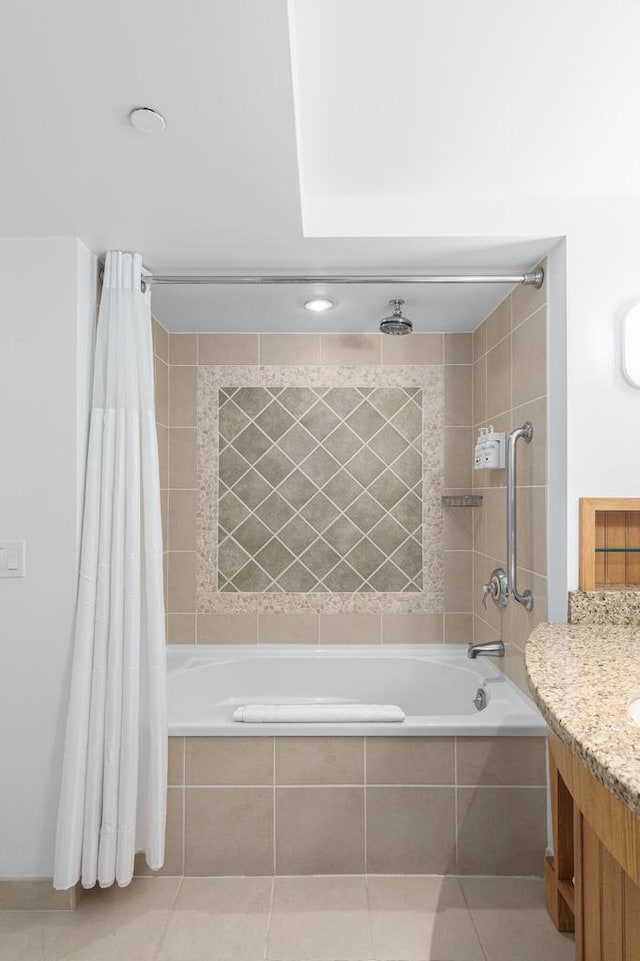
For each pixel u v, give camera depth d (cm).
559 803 191
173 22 117
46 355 209
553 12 134
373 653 318
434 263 233
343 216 211
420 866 218
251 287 256
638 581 211
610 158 191
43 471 209
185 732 219
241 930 192
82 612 204
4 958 181
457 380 329
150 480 217
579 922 154
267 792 219
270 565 328
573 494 206
